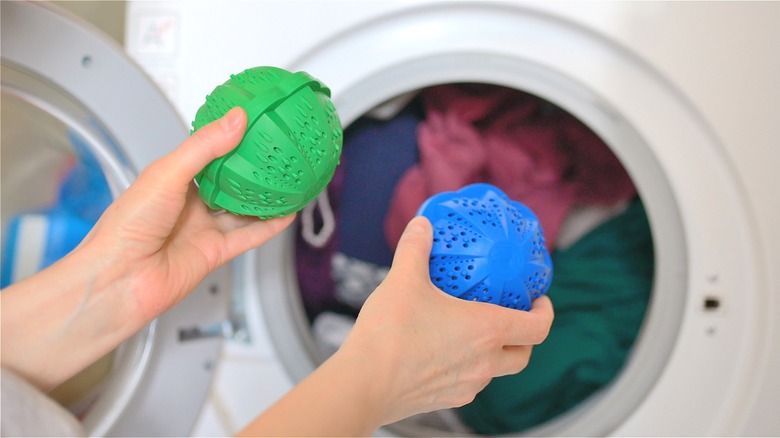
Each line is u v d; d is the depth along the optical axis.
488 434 0.77
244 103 0.43
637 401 0.66
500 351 0.45
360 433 0.34
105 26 0.79
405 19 0.65
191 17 0.66
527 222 0.52
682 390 0.65
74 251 0.46
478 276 0.47
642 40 0.61
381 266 0.81
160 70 0.66
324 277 0.81
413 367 0.38
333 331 0.80
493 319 0.43
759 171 0.61
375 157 0.81
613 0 0.61
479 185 0.53
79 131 0.65
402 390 0.38
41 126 0.66
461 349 0.41
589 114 0.65
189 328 0.68
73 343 0.47
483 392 0.78
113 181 0.68
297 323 0.72
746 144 0.60
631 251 0.77
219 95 0.45
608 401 0.67
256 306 0.71
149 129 0.64
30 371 0.46
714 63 0.60
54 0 0.78
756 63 0.60
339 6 0.64
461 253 0.47
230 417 0.70
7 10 0.57
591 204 0.79
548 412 0.77
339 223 0.81
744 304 0.63
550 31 0.64
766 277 0.62
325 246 0.81
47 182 0.69
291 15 0.64
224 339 0.71
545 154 0.79
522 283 0.48
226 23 0.65
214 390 0.70
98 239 0.45
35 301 0.44
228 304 0.70
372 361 0.36
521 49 0.65
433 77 0.67
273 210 0.46
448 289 0.47
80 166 0.69
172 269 0.49
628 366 0.67
